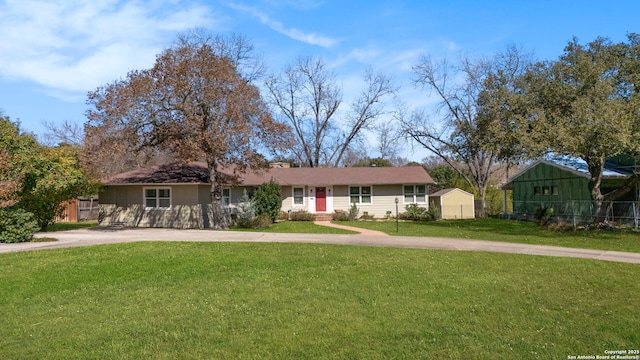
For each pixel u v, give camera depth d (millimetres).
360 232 21656
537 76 22562
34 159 19438
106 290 9586
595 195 23016
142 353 5988
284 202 33875
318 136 49062
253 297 8781
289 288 9500
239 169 23656
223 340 6461
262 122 22656
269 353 5961
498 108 23547
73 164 22172
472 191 40781
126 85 21172
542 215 26781
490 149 24500
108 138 21125
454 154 38781
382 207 33906
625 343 6297
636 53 21031
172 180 25953
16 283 10125
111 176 28609
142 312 7902
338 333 6680
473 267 11719
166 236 19266
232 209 29750
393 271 11148
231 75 22156
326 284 9828
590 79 20531
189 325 7129
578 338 6488
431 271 11156
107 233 20984
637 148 17641
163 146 23188
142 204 26578
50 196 21438
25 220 17422
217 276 10828
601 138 17969
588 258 13188
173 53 22453
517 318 7383
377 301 8406
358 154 57344
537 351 5988
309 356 5852
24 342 6477
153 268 11680
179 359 5781
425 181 33375
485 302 8328
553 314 7605
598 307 8023
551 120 21094
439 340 6367
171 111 22062
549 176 29812
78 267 11750
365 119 48750
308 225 26344
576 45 21719
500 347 6109
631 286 9531
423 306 8062
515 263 12297
